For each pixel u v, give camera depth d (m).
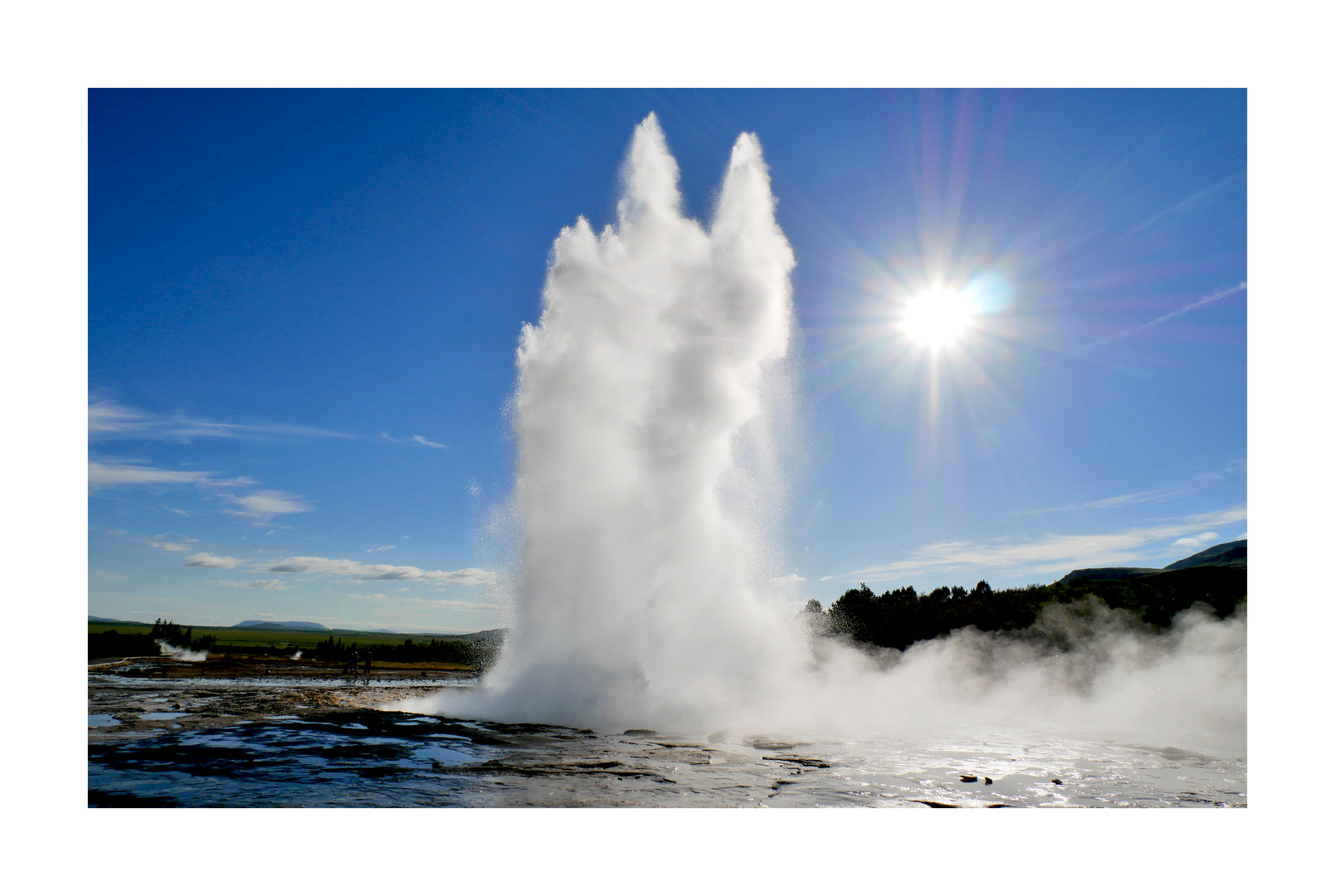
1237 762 13.52
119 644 47.16
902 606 45.22
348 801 9.79
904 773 12.14
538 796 10.09
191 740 13.57
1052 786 11.48
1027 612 39.56
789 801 10.30
